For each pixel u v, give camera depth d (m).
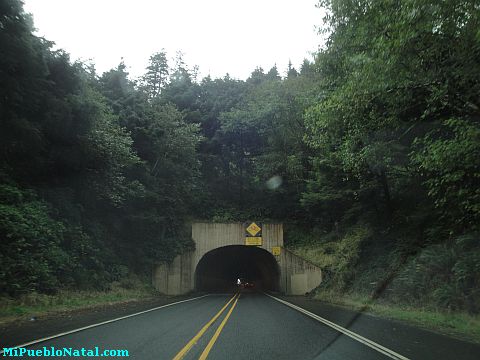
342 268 30.27
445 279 17.41
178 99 59.09
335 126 18.38
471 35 10.46
